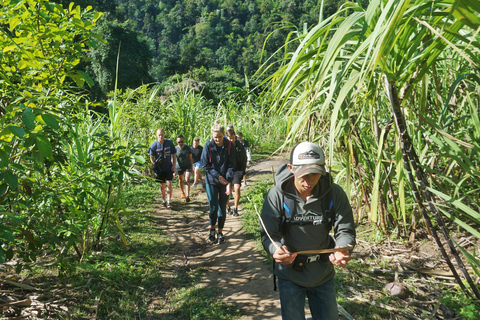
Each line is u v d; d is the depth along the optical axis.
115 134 5.34
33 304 3.33
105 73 41.91
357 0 2.52
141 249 5.17
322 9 2.62
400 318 3.28
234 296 3.93
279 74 2.62
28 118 2.34
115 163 4.01
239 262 4.86
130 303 3.65
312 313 2.44
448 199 2.77
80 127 5.38
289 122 2.89
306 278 2.29
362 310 3.41
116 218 4.55
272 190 2.31
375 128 4.05
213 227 5.67
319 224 2.24
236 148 6.71
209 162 5.47
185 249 5.42
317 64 2.55
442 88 4.15
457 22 1.97
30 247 3.05
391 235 4.86
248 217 6.79
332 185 2.25
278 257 2.12
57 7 3.00
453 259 4.14
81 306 3.46
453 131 4.03
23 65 3.00
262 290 4.03
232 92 17.78
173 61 80.69
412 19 2.04
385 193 4.49
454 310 3.25
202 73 47.75
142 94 12.23
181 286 4.17
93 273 4.09
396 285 3.74
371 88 2.52
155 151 7.81
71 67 3.30
